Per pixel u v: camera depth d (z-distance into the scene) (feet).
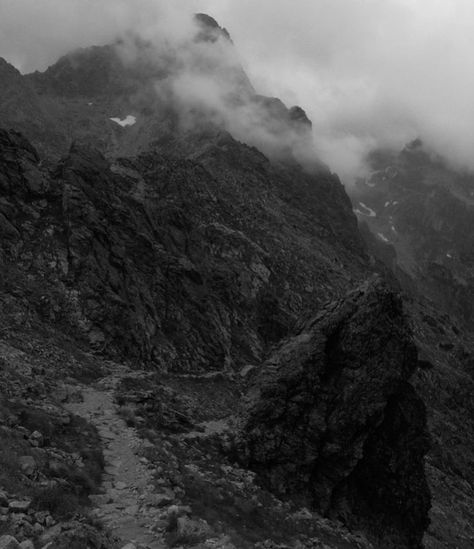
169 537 59.57
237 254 291.38
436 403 358.64
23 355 116.88
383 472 118.21
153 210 241.55
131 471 77.92
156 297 192.13
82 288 160.35
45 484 61.31
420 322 526.98
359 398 115.85
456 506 204.54
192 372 176.35
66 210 178.29
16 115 618.03
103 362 141.90
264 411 113.39
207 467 96.12
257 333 244.42
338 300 128.88
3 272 150.30
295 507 101.96
